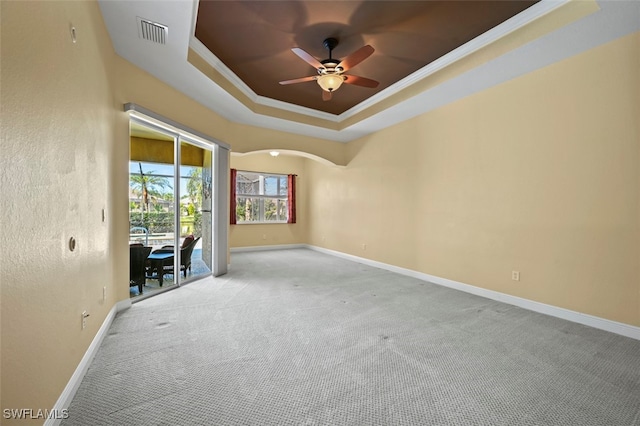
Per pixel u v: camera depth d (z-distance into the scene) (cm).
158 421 140
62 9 147
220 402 155
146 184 355
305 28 281
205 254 473
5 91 99
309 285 405
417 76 366
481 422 143
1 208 96
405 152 477
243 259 618
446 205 406
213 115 434
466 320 278
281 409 150
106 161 240
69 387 151
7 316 98
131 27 240
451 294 365
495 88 343
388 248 513
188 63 296
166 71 313
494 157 345
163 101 335
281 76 383
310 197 789
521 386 173
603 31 238
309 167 794
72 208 159
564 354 212
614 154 250
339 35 291
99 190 217
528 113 311
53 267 134
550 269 293
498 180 341
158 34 249
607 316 254
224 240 473
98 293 215
